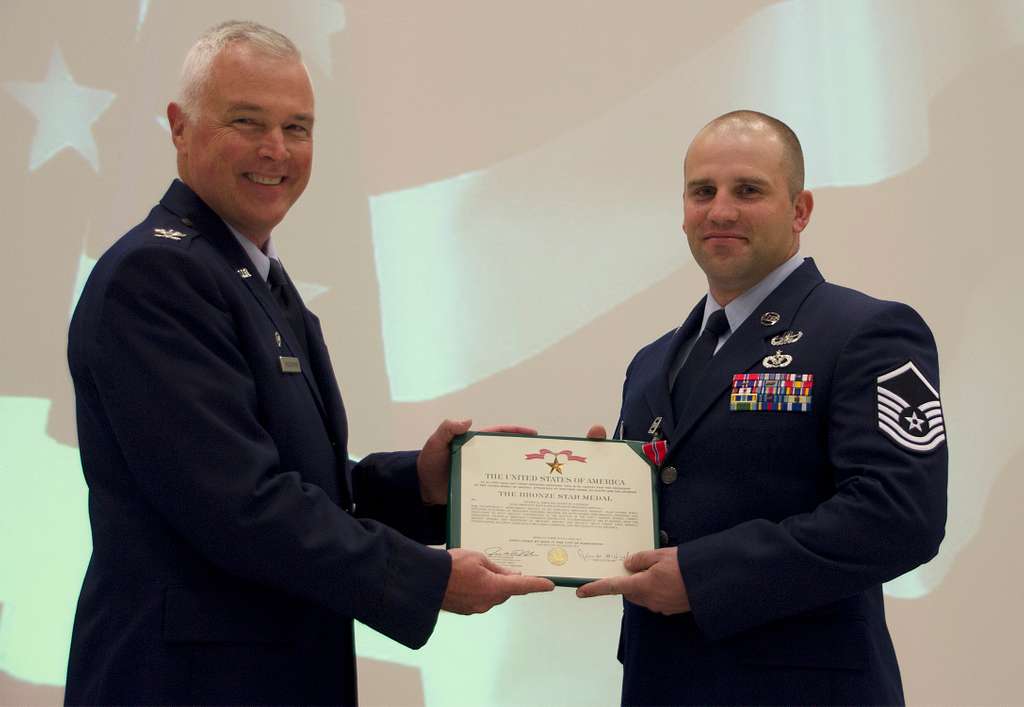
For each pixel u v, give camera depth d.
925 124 3.97
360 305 4.00
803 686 2.38
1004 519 3.84
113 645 2.28
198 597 2.28
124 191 4.04
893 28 4.02
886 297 3.93
